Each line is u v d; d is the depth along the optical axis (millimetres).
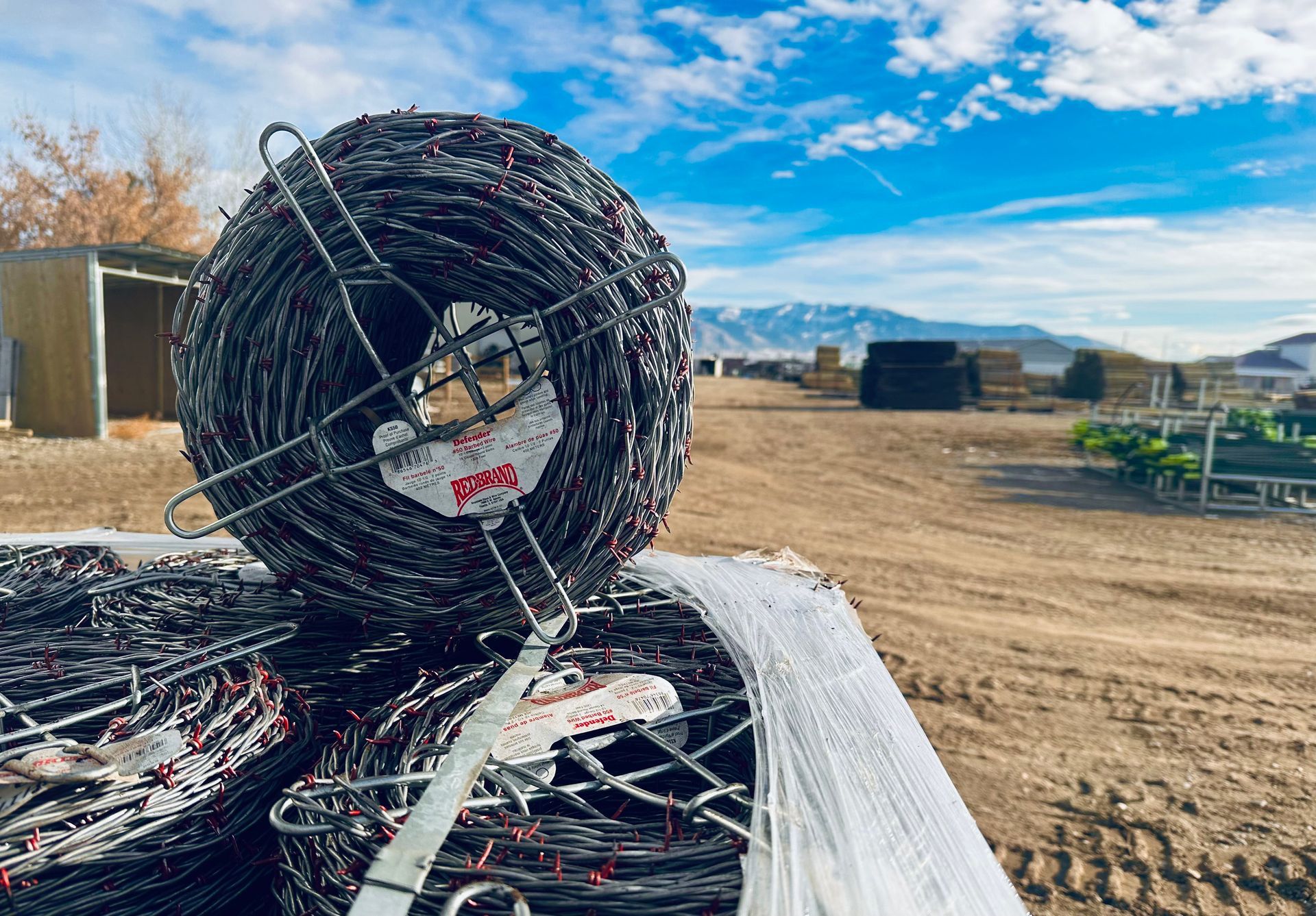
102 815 1311
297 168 1770
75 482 9312
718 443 15859
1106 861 2941
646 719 1670
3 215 24734
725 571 2574
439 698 1739
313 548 1807
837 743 1616
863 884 1253
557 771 1664
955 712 4238
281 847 1432
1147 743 3910
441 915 1105
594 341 1740
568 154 1851
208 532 1745
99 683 1594
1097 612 6090
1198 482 11906
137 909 1315
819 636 2092
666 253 1699
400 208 1713
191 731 1496
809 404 27828
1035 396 27156
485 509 1775
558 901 1192
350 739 1634
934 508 10133
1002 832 3125
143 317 15969
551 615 1930
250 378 1757
